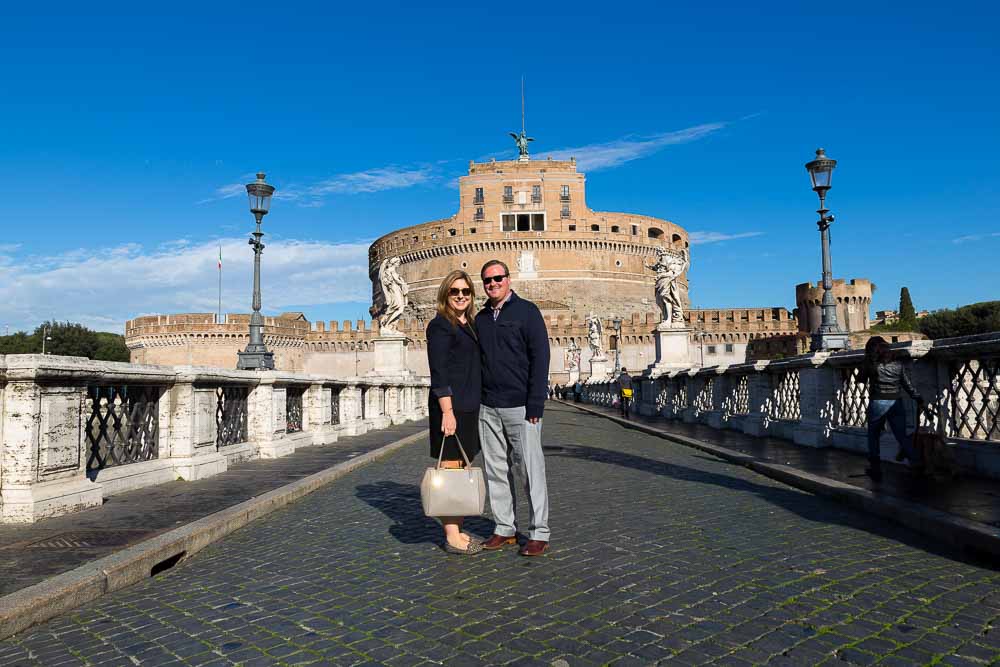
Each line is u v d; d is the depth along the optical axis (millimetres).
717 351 89188
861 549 4980
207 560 5238
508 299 5277
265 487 7988
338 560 5062
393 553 5211
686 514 6445
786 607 3752
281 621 3785
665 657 3131
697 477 9125
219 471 9391
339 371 91875
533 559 4898
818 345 14070
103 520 6035
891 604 3764
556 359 88125
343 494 8180
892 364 7699
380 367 24328
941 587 4043
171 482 8453
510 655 3203
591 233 102438
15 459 6023
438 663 3145
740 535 5500
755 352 87938
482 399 5297
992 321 76938
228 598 4238
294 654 3312
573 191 104625
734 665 3035
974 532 4789
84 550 4969
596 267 102688
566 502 7281
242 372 10844
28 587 4082
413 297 105938
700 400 19656
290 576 4684
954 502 5980
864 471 8320
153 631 3699
